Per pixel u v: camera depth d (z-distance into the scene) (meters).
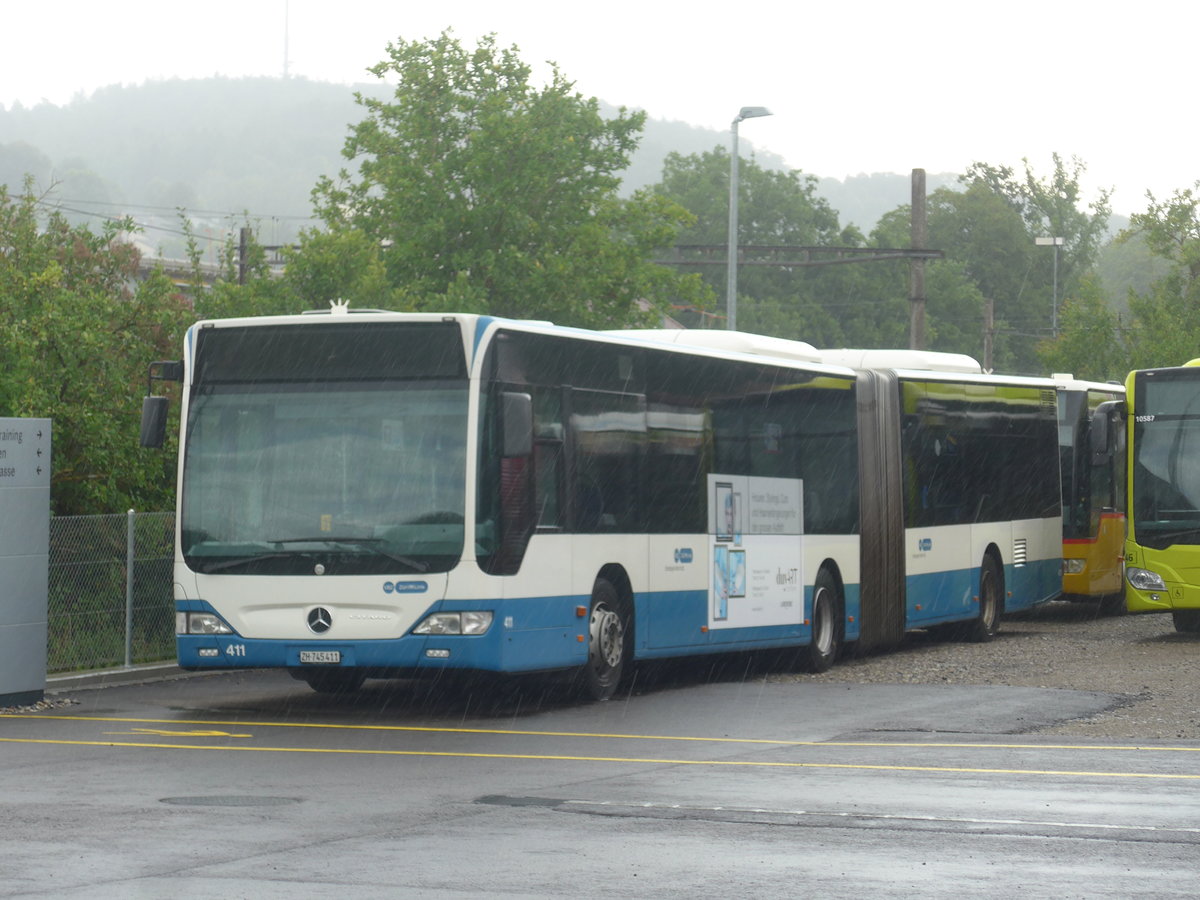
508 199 43.28
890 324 119.12
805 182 126.06
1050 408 34.28
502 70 45.59
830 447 26.33
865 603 27.12
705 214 123.31
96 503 25.62
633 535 21.16
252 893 9.41
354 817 11.98
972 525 30.61
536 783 13.71
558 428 19.75
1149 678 23.12
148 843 10.94
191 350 19.50
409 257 42.88
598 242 43.97
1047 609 41.19
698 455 22.66
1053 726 18.08
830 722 18.48
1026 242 132.25
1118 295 178.12
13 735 17.31
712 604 22.84
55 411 24.48
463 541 18.44
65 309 25.14
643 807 12.44
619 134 45.41
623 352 21.11
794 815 12.09
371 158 46.66
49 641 22.84
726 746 16.33
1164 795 13.06
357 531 18.67
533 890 9.51
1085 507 36.25
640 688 22.83
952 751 15.93
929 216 133.88
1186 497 30.70
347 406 18.92
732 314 45.50
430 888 9.55
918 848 10.82
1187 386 30.89
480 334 18.73
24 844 10.90
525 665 18.89
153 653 24.52
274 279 35.84
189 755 15.59
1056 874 9.99
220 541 19.06
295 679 23.58
